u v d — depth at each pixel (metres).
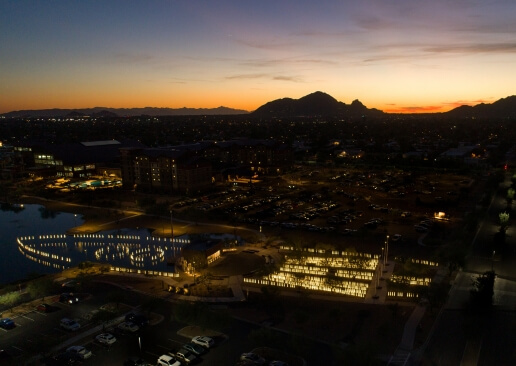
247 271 91.12
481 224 126.75
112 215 150.00
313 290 80.50
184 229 130.38
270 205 161.38
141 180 195.00
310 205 160.88
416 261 93.69
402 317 68.06
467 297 75.00
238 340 62.31
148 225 137.00
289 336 62.47
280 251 104.06
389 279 83.50
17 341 63.75
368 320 67.25
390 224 130.62
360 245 108.38
